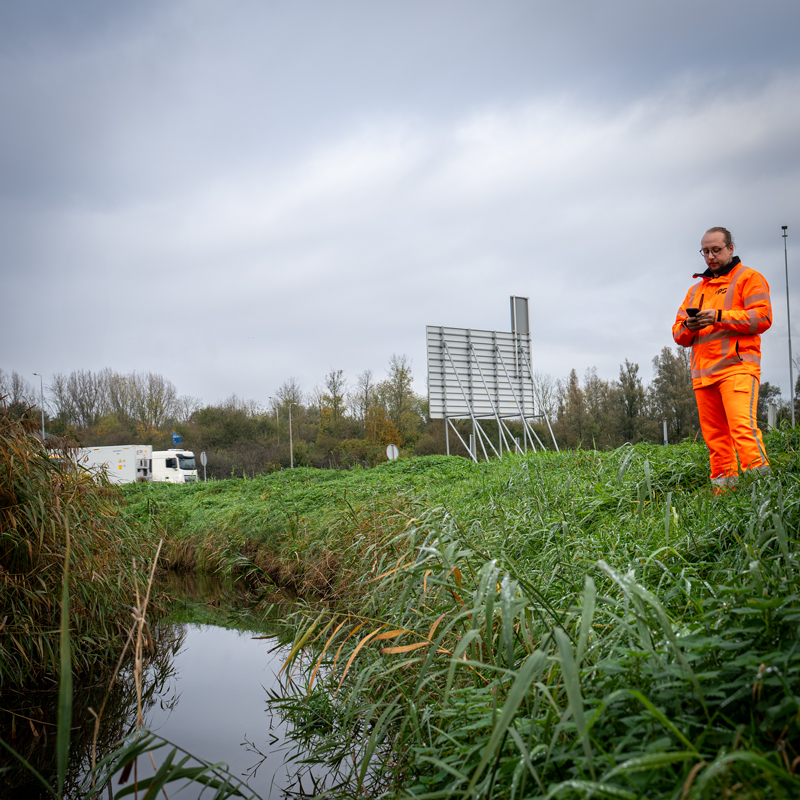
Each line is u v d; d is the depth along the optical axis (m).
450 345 20.19
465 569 3.27
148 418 53.09
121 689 4.10
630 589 1.72
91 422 51.72
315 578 6.54
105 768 2.99
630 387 41.19
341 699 3.64
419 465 13.46
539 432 28.12
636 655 1.77
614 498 4.88
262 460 37.84
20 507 3.92
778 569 2.26
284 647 5.02
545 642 2.30
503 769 1.75
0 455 3.86
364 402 43.12
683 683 1.65
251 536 8.58
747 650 1.71
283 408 47.25
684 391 40.03
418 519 4.03
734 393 4.32
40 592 3.89
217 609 6.53
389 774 2.76
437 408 19.77
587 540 3.95
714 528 3.38
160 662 4.72
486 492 6.86
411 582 3.30
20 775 2.93
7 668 3.77
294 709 3.57
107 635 4.49
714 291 4.54
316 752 3.10
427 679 2.52
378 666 3.28
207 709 3.74
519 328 21.69
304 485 13.12
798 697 1.44
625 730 1.69
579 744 1.72
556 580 3.51
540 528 4.62
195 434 46.28
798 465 4.12
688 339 4.74
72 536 4.14
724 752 1.32
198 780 2.11
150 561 5.88
